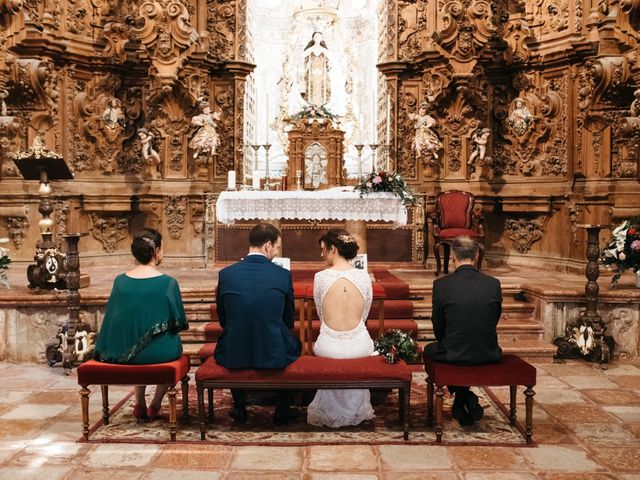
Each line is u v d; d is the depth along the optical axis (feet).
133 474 14.28
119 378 15.98
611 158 31.53
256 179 34.19
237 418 17.67
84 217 35.68
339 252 17.93
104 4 36.19
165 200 36.83
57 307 24.50
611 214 30.22
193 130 37.17
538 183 35.19
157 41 34.65
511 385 16.26
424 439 16.34
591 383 21.61
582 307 25.35
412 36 38.06
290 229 34.06
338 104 43.98
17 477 14.15
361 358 16.87
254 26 42.78
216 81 38.45
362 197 29.22
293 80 44.19
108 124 35.45
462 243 16.99
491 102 36.96
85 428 16.24
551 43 34.27
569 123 33.55
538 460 15.08
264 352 16.14
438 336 16.98
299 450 15.67
